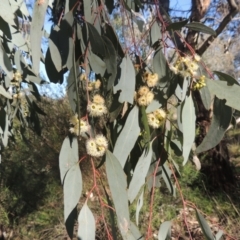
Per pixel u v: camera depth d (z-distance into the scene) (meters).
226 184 3.51
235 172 4.05
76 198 0.86
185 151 0.91
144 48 1.15
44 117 3.54
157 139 1.07
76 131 0.85
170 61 0.97
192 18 2.92
